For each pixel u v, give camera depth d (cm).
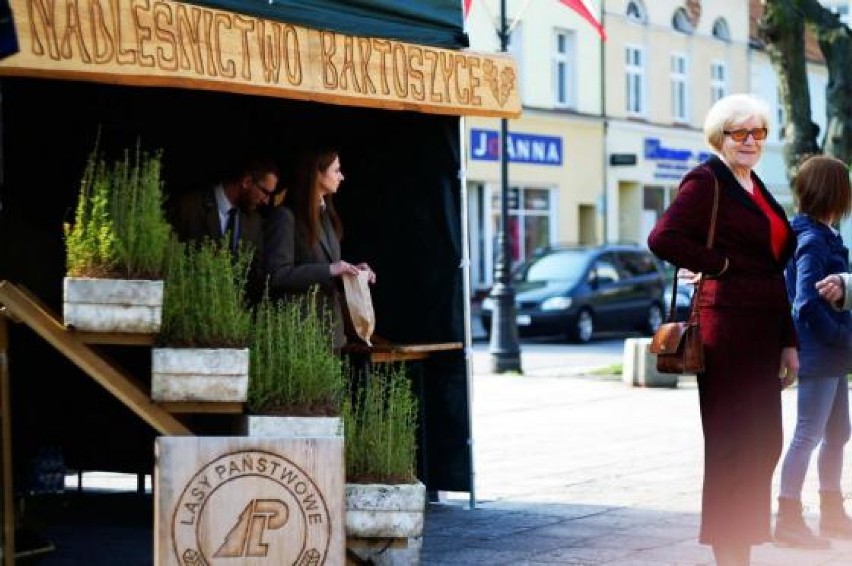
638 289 3491
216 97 1102
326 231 961
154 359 661
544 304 3322
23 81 1034
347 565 675
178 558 611
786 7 2359
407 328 1080
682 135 5000
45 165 1048
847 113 2353
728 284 705
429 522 995
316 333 717
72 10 709
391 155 1085
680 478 1195
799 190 866
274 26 835
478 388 2114
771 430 706
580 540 923
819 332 862
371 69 911
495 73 1020
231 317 677
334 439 627
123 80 735
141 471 986
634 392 2034
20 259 895
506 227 2430
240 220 924
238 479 617
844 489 1091
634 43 4747
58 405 943
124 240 672
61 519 1030
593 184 4572
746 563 709
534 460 1315
